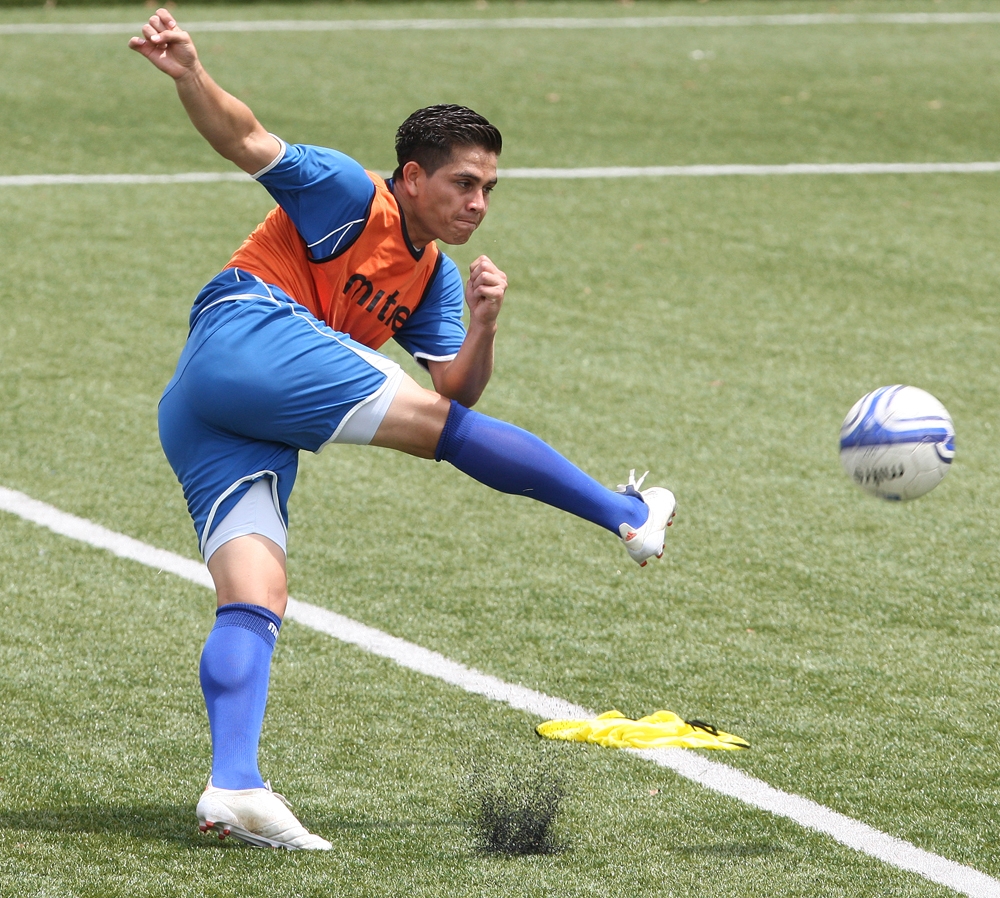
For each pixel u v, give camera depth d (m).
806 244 34.06
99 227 33.47
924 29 60.50
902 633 16.47
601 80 50.09
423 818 11.82
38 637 15.80
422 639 16.02
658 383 25.38
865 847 11.59
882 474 12.31
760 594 17.50
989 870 11.24
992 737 13.88
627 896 10.34
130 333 26.97
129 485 20.59
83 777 12.52
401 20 59.25
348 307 12.02
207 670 10.91
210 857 10.78
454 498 20.56
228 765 10.71
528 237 33.97
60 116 43.03
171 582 17.53
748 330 28.27
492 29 57.91
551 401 24.39
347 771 12.84
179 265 31.03
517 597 17.25
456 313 12.88
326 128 42.56
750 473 21.61
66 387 24.27
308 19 58.78
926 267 32.56
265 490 11.45
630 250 33.25
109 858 10.73
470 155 11.56
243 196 36.31
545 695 14.70
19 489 20.25
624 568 18.22
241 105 11.06
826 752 13.50
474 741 13.57
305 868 10.59
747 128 44.91
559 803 12.18
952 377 25.95
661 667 15.45
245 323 11.21
